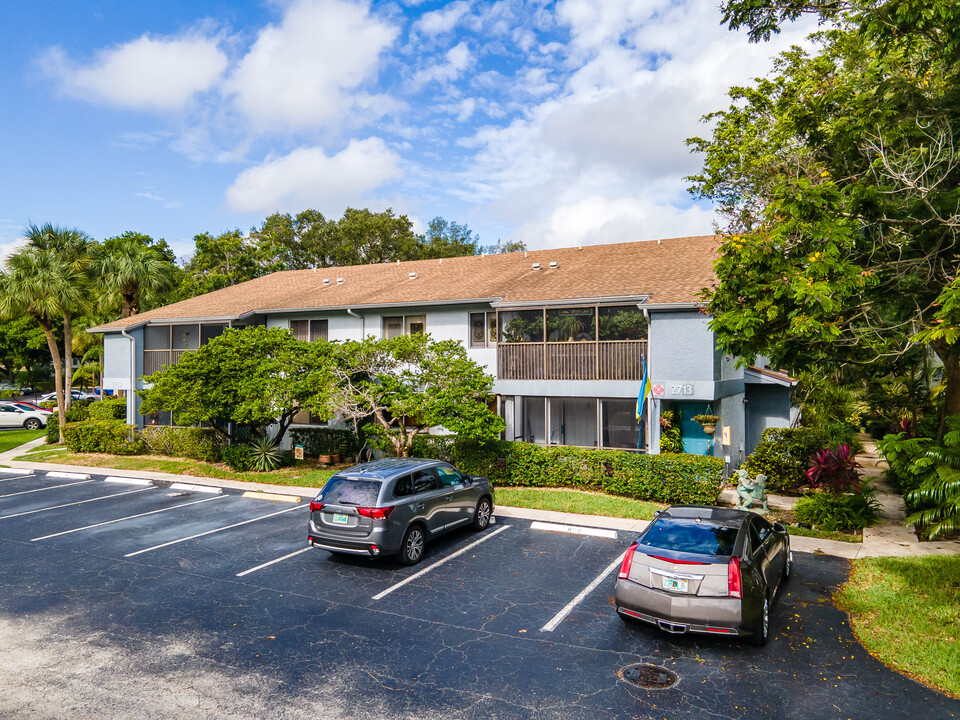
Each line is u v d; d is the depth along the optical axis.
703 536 8.09
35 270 29.20
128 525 14.40
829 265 10.04
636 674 7.09
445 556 11.66
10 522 14.88
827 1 11.96
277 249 58.69
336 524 10.90
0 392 60.62
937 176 10.92
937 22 9.98
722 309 11.72
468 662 7.45
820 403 22.38
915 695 6.57
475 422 16.70
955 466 9.98
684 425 17.45
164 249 57.81
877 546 11.88
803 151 13.62
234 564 11.41
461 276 24.53
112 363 27.42
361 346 19.16
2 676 7.21
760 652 7.60
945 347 11.85
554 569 10.84
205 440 23.12
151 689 6.88
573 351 18.44
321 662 7.49
